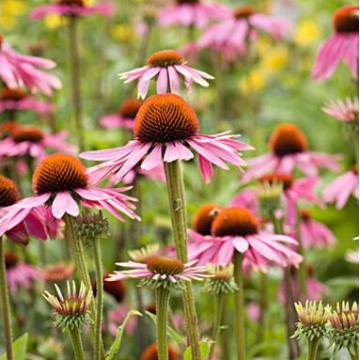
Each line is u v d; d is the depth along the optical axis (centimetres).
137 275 116
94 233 118
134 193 156
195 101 195
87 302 116
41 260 158
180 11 197
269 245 130
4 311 120
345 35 157
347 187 156
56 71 200
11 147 162
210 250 130
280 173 157
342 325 114
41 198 120
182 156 116
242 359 127
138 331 148
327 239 166
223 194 175
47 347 148
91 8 180
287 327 142
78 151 174
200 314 161
